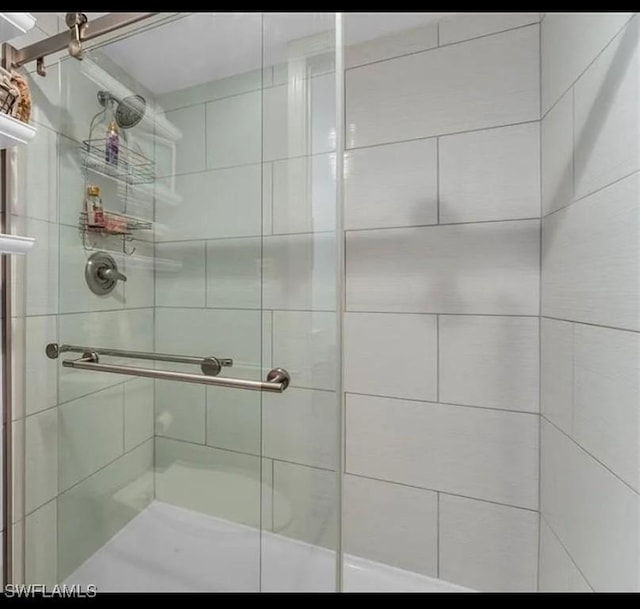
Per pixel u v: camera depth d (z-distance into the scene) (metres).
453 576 1.13
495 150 1.05
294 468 0.99
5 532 0.89
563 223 0.88
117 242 1.07
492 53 1.05
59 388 0.99
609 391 0.68
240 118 1.01
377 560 1.21
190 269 1.07
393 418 1.18
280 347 0.97
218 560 1.07
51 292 0.95
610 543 0.68
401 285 1.16
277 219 0.97
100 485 1.08
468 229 1.09
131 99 1.05
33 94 0.88
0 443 0.88
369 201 1.19
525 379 1.04
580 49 0.79
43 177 0.91
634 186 0.61
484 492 1.09
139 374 1.07
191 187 1.06
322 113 0.89
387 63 1.16
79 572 1.03
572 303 0.83
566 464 0.87
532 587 1.04
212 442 1.10
